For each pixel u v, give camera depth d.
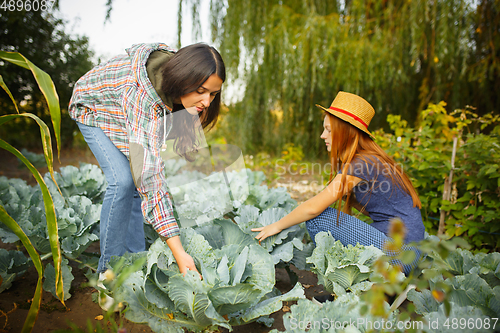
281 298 1.20
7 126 8.68
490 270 1.31
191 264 1.23
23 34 7.23
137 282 1.21
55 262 1.02
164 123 1.48
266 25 5.48
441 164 2.52
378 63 4.70
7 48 7.29
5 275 1.53
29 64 0.92
